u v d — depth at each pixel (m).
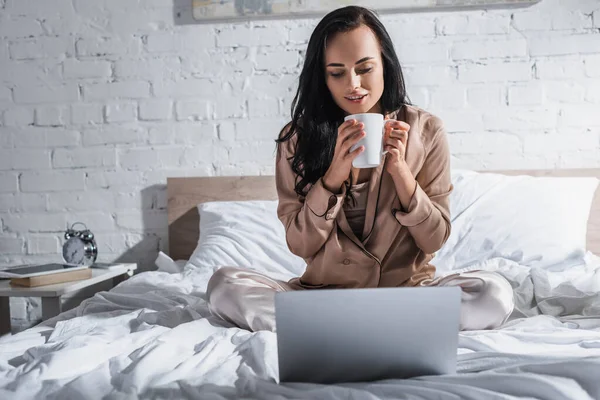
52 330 1.32
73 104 2.60
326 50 1.24
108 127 2.59
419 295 0.83
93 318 1.37
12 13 2.60
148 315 1.34
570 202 2.11
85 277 2.05
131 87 2.58
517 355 0.91
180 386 0.83
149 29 2.56
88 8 2.58
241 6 2.50
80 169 2.61
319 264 1.38
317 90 1.35
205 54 2.55
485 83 2.45
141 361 0.91
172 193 2.53
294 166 1.41
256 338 1.03
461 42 2.45
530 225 2.04
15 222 2.62
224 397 0.80
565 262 1.90
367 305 0.83
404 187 1.25
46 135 2.61
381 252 1.34
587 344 1.02
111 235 2.60
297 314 0.83
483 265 1.84
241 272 1.31
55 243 2.62
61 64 2.60
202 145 2.56
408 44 2.47
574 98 2.41
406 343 0.84
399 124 1.19
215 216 2.35
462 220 2.09
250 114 2.54
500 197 2.13
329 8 2.47
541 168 2.43
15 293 1.83
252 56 2.54
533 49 2.42
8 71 2.61
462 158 2.46
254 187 2.50
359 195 1.36
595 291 1.46
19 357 1.06
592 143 2.41
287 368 0.85
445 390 0.78
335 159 1.20
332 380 0.85
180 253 2.52
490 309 1.18
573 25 2.40
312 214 1.29
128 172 2.59
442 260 2.00
